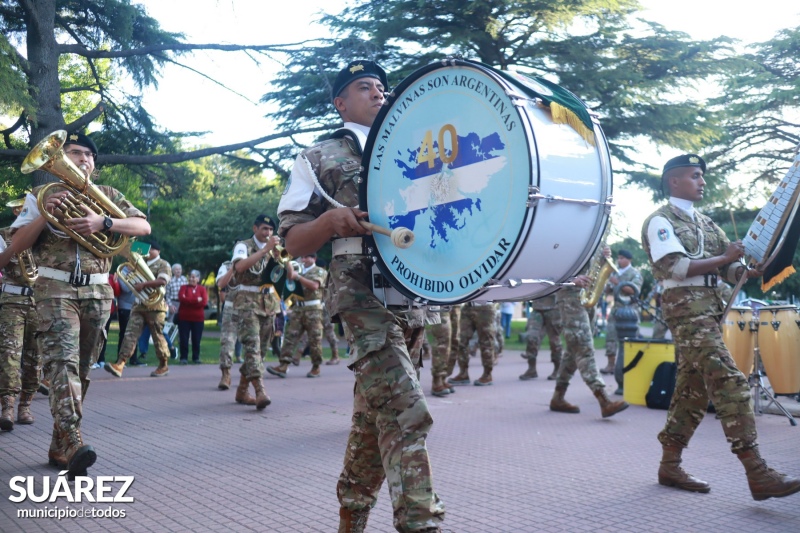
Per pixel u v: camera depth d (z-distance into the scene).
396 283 3.00
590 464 5.71
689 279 4.89
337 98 3.54
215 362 15.48
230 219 38.25
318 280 12.31
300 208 3.19
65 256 4.95
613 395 10.10
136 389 10.41
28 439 6.46
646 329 33.72
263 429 7.21
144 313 12.09
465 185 2.74
